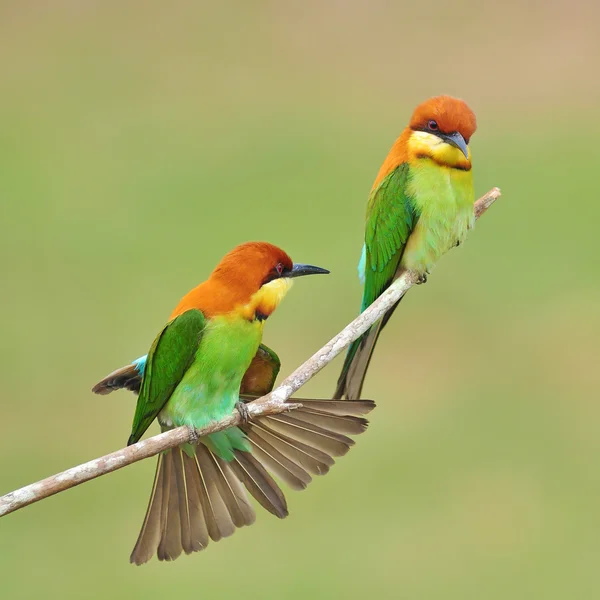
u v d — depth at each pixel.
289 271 6.63
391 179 7.56
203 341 6.46
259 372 6.81
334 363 12.77
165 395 6.54
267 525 10.68
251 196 17.22
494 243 15.82
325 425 6.14
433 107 7.52
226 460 6.30
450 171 7.45
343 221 16.17
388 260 7.56
